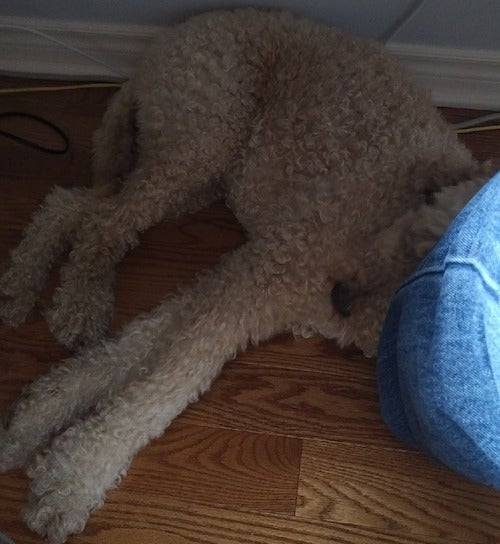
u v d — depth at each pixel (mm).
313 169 1260
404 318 944
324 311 1270
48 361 1311
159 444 1257
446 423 953
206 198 1460
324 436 1283
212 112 1262
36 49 1532
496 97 1547
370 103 1230
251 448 1266
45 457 1161
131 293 1395
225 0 1371
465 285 858
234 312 1221
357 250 1206
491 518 1226
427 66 1500
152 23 1458
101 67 1557
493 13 1356
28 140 1525
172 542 1191
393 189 1215
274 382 1323
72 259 1328
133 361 1231
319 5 1359
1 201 1460
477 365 878
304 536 1207
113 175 1412
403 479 1253
